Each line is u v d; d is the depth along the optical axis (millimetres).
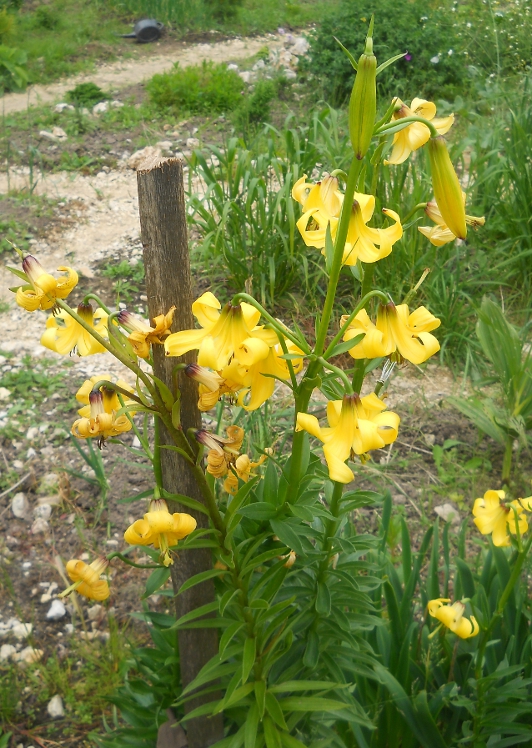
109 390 1541
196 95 7238
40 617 2922
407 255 4273
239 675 1758
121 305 4539
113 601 2979
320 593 1898
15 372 4047
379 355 1399
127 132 6793
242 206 4535
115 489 3395
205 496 1628
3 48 7867
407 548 2395
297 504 1736
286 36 9453
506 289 4629
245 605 1810
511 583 1944
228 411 3428
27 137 6508
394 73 7191
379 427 1376
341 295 4512
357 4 7473
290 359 1353
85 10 9859
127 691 2311
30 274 1415
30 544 3188
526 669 2156
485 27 7816
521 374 3486
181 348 1360
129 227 5363
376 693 2258
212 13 10133
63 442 3658
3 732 2580
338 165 4691
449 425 3742
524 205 4516
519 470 3537
